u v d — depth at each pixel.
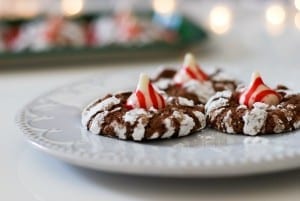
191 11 0.93
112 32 0.69
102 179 0.30
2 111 0.42
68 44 0.64
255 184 0.29
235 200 0.27
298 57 0.59
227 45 0.66
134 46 0.58
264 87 0.36
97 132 0.33
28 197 0.28
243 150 0.29
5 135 0.36
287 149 0.29
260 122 0.33
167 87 0.41
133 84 0.44
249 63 0.56
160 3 0.99
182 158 0.28
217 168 0.27
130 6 1.01
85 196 0.28
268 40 0.69
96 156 0.28
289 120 0.34
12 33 0.73
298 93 0.37
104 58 0.59
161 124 0.33
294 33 0.73
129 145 0.31
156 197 0.28
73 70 0.56
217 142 0.33
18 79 0.52
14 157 0.33
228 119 0.34
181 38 0.62
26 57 0.56
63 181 0.30
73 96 0.40
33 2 1.10
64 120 0.35
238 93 0.37
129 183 0.29
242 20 0.84
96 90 0.42
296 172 0.30
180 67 0.47
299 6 0.86
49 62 0.58
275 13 0.86
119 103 0.34
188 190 0.28
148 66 0.56
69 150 0.29
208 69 0.46
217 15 0.86
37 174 0.30
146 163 0.27
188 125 0.33
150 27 0.70
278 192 0.28
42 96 0.40
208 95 0.40
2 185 0.29
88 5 1.05
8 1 1.08
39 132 0.33
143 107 0.34
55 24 0.68
